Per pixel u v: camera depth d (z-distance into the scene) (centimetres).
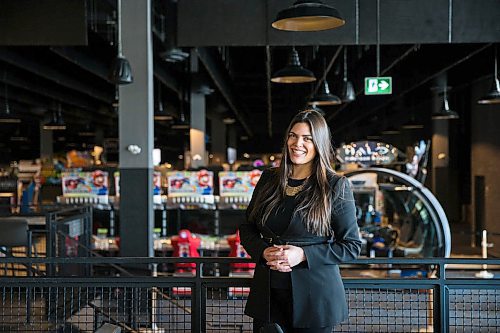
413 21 884
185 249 944
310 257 286
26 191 1795
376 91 950
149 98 840
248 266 923
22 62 1188
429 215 928
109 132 3347
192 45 882
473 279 376
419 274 980
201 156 1702
